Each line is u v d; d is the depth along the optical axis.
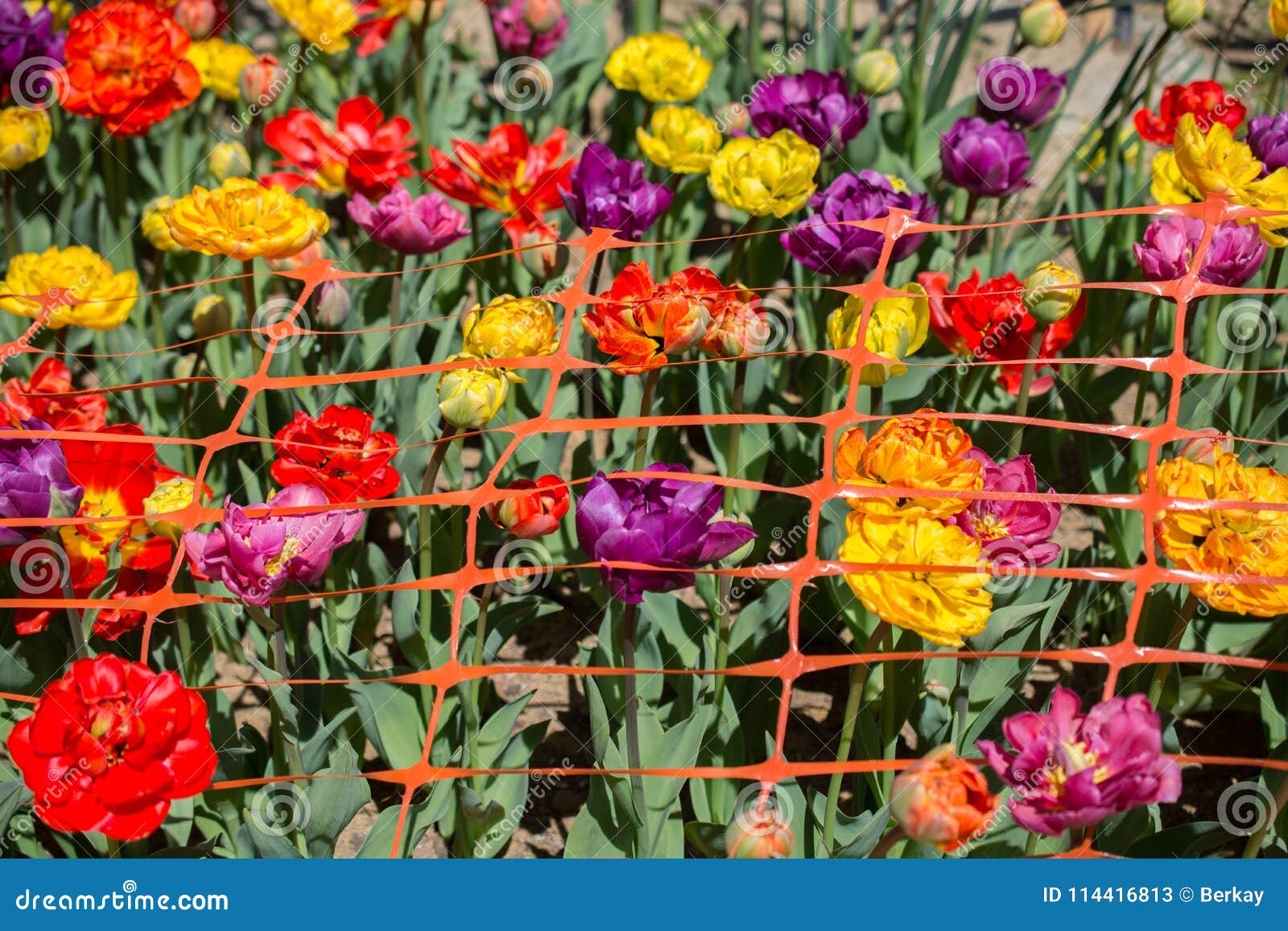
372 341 2.88
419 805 2.04
